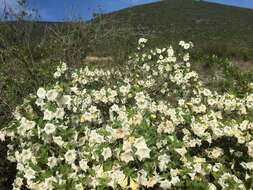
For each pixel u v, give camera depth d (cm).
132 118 400
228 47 2230
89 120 453
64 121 437
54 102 417
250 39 3988
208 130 456
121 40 785
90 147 385
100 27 747
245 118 477
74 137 402
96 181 362
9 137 504
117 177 354
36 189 376
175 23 5069
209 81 827
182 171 382
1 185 515
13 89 575
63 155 394
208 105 535
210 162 447
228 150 462
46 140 401
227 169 434
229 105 517
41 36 715
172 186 379
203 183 389
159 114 473
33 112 430
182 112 459
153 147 374
